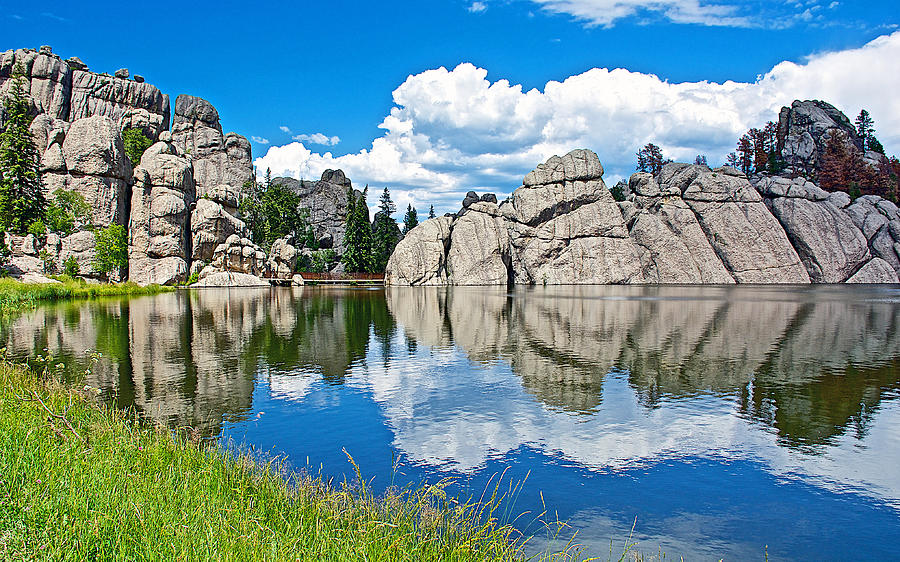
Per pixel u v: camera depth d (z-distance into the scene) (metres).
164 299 67.56
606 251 115.44
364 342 33.38
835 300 65.25
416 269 114.75
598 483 12.88
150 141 116.81
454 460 14.13
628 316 48.00
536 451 14.88
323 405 19.02
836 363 26.73
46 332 34.78
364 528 7.97
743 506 11.80
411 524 8.73
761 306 57.28
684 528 10.80
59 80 116.38
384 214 146.88
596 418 17.89
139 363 25.53
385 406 18.98
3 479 7.61
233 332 36.97
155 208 97.56
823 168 139.75
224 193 111.56
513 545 9.30
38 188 83.56
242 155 141.25
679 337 35.28
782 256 114.25
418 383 22.58
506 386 22.12
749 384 22.48
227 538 6.83
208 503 8.09
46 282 67.75
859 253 114.94
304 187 159.75
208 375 23.30
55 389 15.40
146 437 11.93
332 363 26.64
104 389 20.59
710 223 117.31
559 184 119.25
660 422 17.52
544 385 22.31
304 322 43.59
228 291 89.25
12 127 83.69
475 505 11.38
